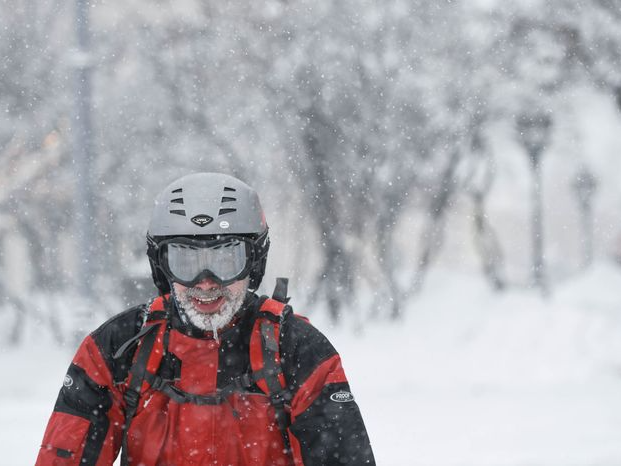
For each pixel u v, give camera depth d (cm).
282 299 613
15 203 4269
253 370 592
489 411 2162
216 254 582
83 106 2502
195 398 590
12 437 1719
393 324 4256
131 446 596
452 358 3528
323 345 601
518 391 2661
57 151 4278
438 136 4425
